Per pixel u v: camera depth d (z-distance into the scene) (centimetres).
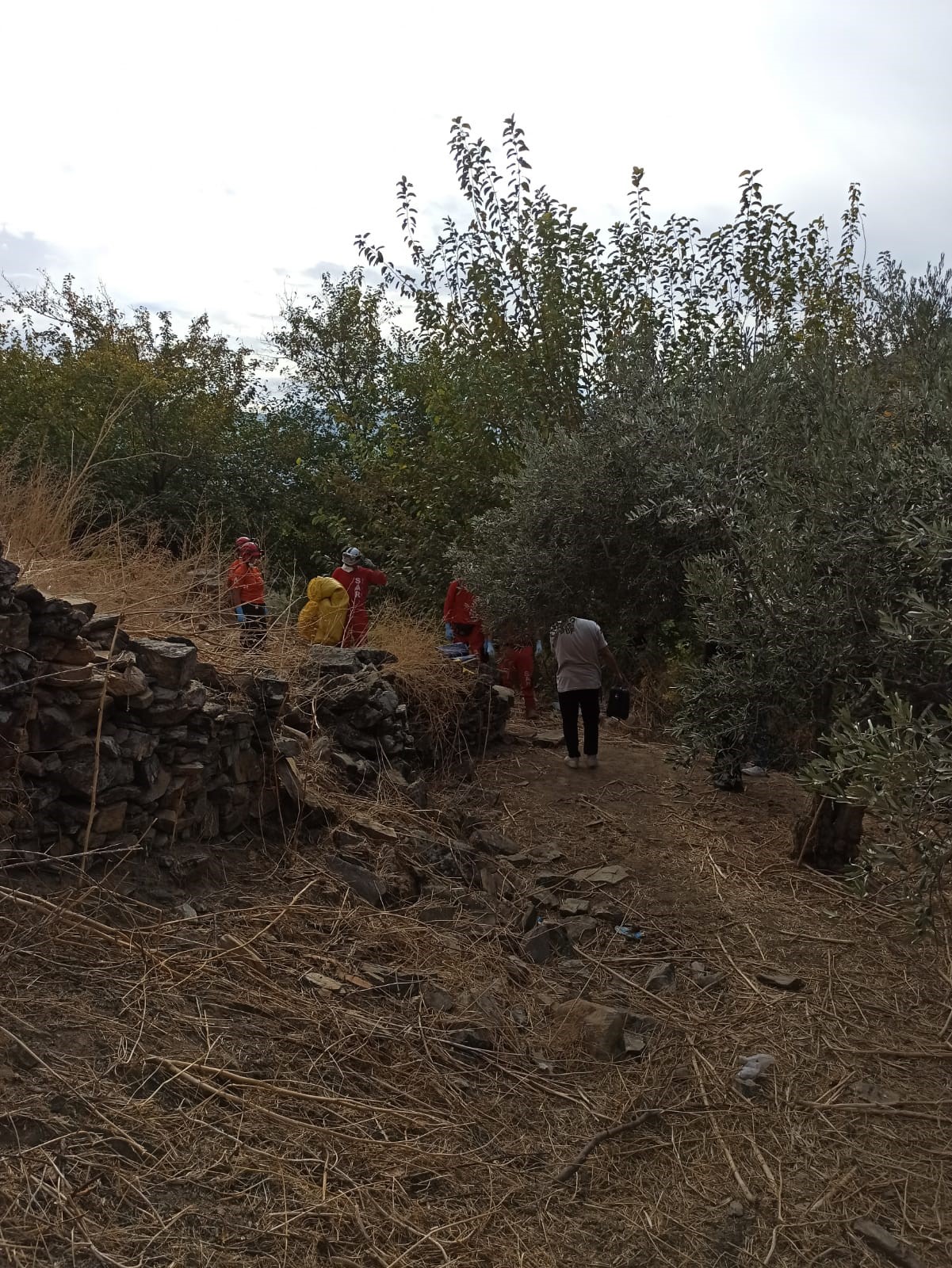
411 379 1678
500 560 834
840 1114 411
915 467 506
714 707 578
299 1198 309
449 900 554
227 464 2259
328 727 698
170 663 480
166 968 396
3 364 2184
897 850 373
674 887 639
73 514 664
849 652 510
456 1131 366
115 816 449
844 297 1230
